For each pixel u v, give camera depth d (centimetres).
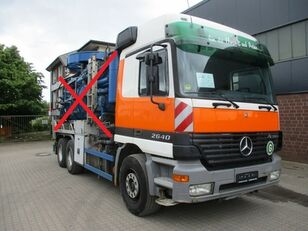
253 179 531
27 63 2775
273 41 1188
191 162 481
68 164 1012
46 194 752
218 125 493
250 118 537
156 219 567
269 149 566
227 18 1344
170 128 494
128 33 620
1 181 914
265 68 619
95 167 790
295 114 1110
